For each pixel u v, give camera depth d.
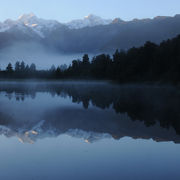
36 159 8.97
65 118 17.09
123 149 10.07
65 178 7.39
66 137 11.88
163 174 7.65
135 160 8.83
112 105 24.94
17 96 36.84
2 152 9.68
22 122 15.58
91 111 20.69
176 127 14.04
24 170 7.98
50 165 8.38
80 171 7.90
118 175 7.59
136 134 12.39
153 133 12.63
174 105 24.23
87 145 10.64
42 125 14.66
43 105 25.08
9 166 8.30
